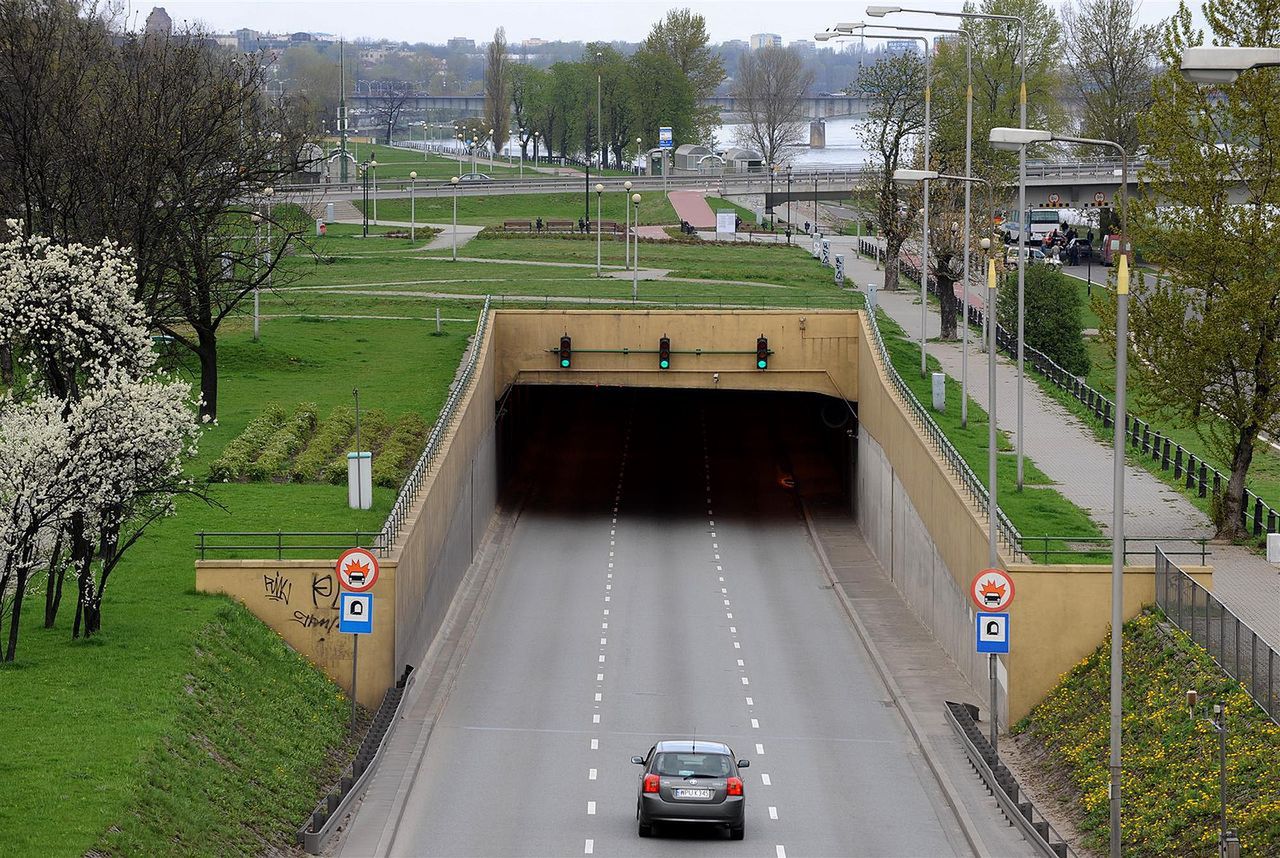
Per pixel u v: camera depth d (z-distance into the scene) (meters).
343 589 91.06
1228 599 96.00
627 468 181.00
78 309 92.44
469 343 181.50
